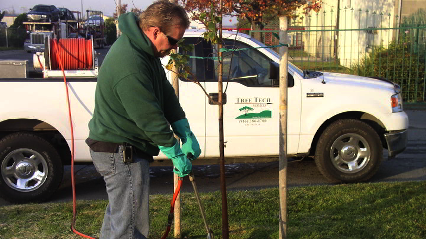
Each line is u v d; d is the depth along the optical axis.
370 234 4.16
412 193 5.31
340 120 6.25
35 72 6.40
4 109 5.61
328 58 18.16
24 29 40.75
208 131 5.98
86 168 7.57
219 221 4.60
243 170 7.30
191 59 5.92
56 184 5.85
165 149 2.94
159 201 5.24
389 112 6.31
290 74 6.11
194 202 5.13
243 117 6.00
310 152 6.46
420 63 12.84
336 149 6.29
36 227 4.54
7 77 6.07
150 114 2.81
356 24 19.00
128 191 3.03
